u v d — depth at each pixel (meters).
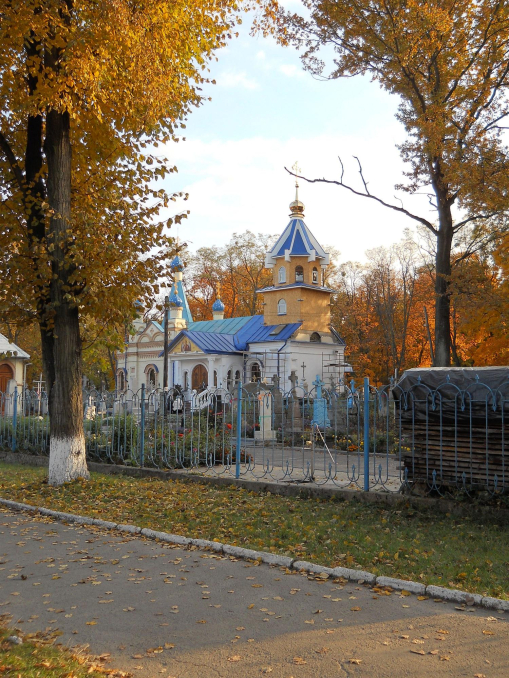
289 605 5.47
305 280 45.56
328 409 16.39
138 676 4.20
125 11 10.32
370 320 53.06
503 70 19.97
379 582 5.99
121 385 52.12
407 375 9.88
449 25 18.88
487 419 8.84
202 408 17.89
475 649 4.50
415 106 20.58
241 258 65.31
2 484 12.55
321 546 7.46
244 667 4.29
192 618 5.21
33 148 13.24
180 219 12.63
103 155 12.98
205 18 12.55
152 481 13.05
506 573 6.27
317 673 4.18
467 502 9.06
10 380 38.69
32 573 6.58
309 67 21.20
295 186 47.16
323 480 11.95
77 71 10.26
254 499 10.85
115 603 5.61
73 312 12.66
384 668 4.23
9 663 4.18
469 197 18.84
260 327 47.25
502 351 25.06
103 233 11.84
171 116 12.94
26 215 12.96
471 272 21.58
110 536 8.24
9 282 12.66
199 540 7.63
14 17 10.33
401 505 9.59
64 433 12.45
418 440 9.73
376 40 19.75
